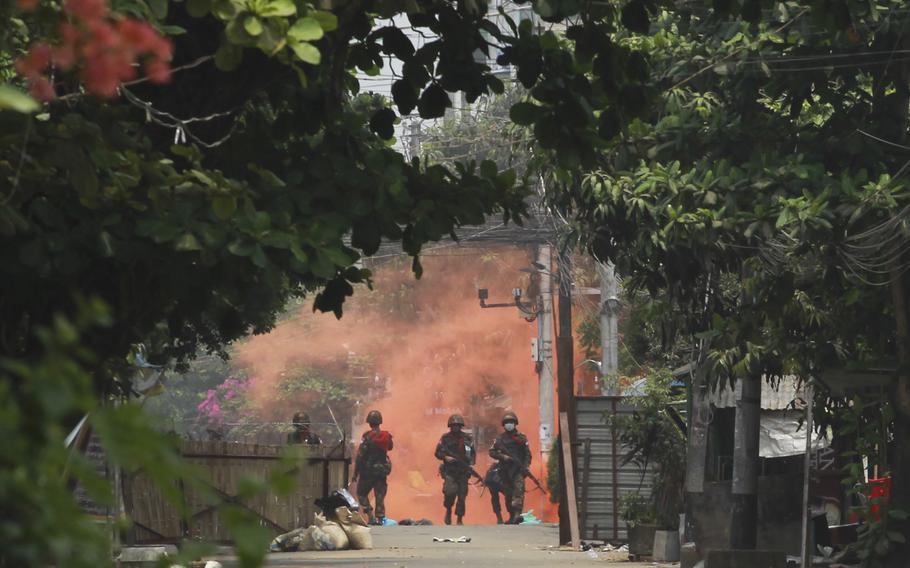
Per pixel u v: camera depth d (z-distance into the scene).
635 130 40.03
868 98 40.03
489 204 21.02
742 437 46.06
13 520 4.68
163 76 7.24
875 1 36.16
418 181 20.78
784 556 41.25
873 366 40.66
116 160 15.70
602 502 61.94
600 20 21.25
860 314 41.16
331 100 20.36
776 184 38.00
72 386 4.43
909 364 39.75
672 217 38.50
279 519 60.88
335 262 18.53
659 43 40.75
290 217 18.61
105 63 7.08
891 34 38.09
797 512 49.31
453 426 84.56
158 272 17.56
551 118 21.22
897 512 39.75
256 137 20.78
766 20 38.72
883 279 39.78
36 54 7.64
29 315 17.89
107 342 18.27
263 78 19.09
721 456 54.25
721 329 41.31
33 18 13.19
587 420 62.53
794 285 40.00
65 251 16.73
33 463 4.46
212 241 17.05
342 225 19.17
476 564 48.75
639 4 21.41
